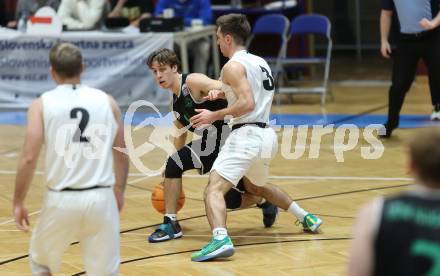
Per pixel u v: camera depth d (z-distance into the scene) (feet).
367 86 80.59
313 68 86.33
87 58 67.10
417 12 53.57
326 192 42.37
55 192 22.56
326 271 29.78
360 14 98.37
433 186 14.76
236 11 75.97
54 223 22.61
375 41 98.99
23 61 68.69
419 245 14.17
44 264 23.66
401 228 14.32
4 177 47.29
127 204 40.93
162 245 33.83
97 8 69.26
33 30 67.97
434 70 55.98
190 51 71.05
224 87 32.04
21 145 56.49
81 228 22.86
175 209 34.73
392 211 14.47
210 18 70.90
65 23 69.15
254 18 78.43
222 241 31.22
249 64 32.01
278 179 45.68
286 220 37.58
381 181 44.60
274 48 81.10
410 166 15.11
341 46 99.09
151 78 66.44
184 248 33.32
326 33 70.18
